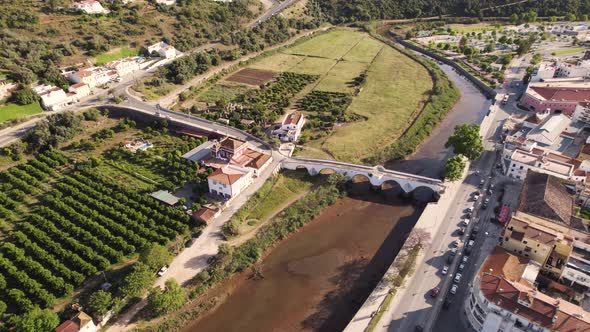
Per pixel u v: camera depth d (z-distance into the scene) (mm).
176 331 135875
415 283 145875
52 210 179125
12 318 130250
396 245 171750
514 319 117688
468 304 133000
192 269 154125
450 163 192375
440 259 155625
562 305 119438
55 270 149750
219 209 179375
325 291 151125
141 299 142000
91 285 146375
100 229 166000
